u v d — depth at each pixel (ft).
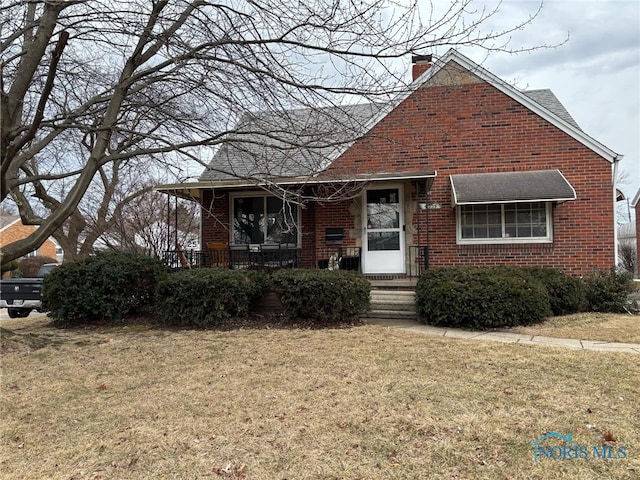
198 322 27.22
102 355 21.30
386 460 10.79
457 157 36.45
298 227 39.37
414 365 18.11
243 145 27.91
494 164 35.96
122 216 50.96
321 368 18.08
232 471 10.52
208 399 15.10
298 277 27.73
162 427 13.02
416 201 36.99
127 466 10.91
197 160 23.48
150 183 49.73
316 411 13.75
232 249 40.16
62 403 15.25
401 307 30.27
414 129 36.96
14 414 14.39
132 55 23.85
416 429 12.29
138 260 30.71
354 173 32.17
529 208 35.04
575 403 13.64
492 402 13.96
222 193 41.19
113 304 29.14
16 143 21.18
